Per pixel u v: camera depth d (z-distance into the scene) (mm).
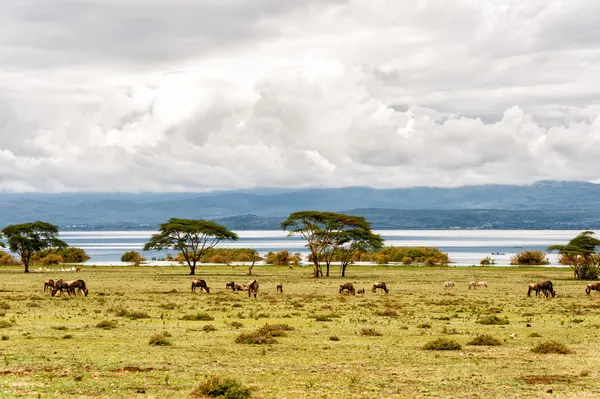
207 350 35938
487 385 27016
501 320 52125
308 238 148000
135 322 50906
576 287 112312
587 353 35656
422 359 33469
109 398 24031
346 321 53625
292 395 24938
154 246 154000
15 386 25734
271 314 59781
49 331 43719
